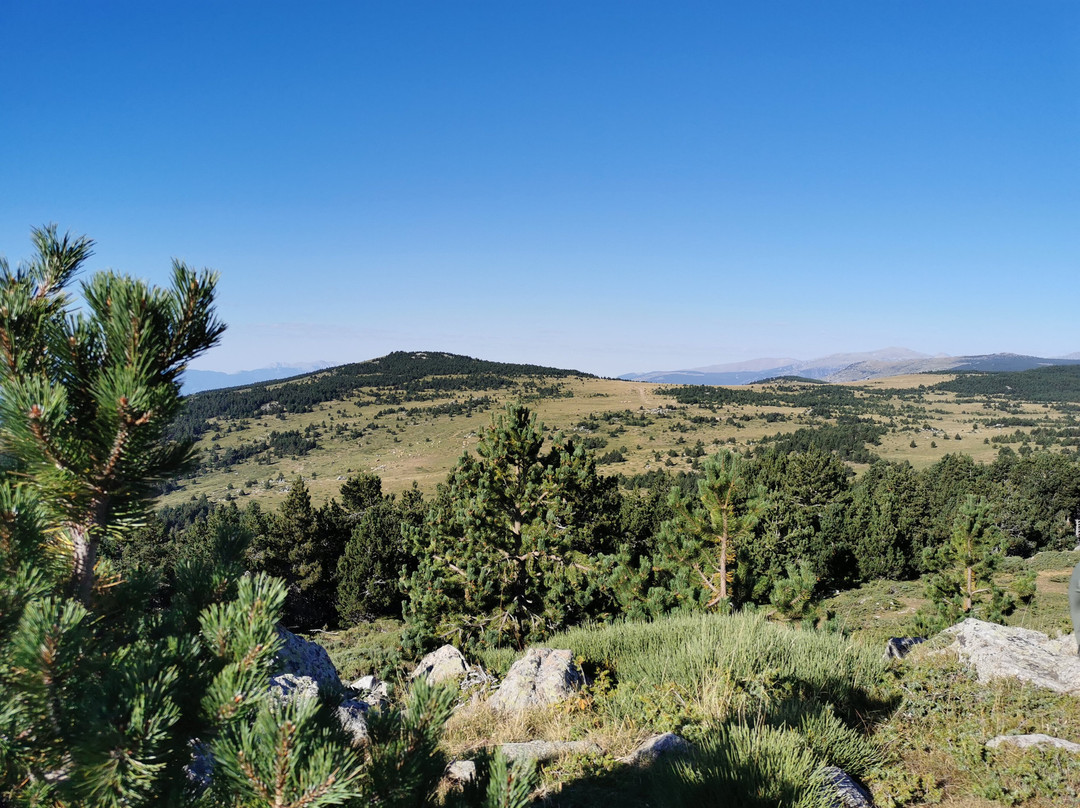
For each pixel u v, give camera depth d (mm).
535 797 4629
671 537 16375
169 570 2996
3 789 2047
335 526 53375
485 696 8023
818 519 47750
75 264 2590
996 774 4988
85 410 2346
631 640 9781
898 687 7012
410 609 18156
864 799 4492
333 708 2715
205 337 2400
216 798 2143
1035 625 16281
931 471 74500
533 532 17953
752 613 11750
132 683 2037
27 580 2162
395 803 2342
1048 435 170625
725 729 5059
